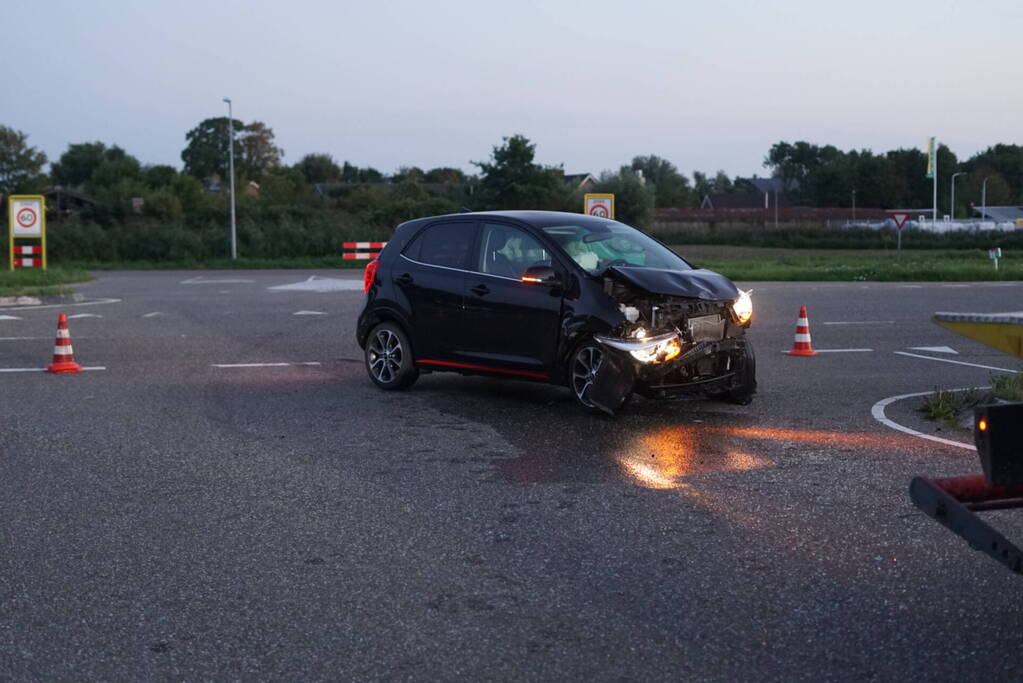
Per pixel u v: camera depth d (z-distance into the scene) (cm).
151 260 4888
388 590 492
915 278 3231
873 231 6788
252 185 10188
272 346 1438
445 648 425
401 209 5825
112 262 4775
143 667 408
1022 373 979
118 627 449
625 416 916
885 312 1919
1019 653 416
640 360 866
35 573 518
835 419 898
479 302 976
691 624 449
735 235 6956
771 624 448
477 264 991
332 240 5016
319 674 401
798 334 1330
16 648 427
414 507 632
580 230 973
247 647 427
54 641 434
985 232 6525
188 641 434
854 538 564
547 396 1022
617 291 894
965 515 372
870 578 503
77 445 805
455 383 1108
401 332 1041
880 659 412
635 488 673
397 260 1055
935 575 506
